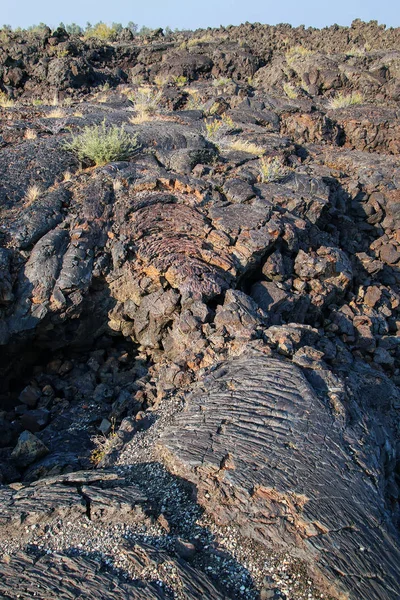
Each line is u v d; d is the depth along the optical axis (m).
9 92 19.47
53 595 3.88
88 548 4.30
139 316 8.17
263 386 5.73
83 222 8.70
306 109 16.25
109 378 8.06
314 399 5.51
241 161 12.16
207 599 3.90
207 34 28.08
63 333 8.28
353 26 26.02
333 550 4.18
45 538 4.39
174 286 8.12
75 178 10.02
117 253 8.34
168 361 7.78
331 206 11.76
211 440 5.18
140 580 4.02
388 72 21.00
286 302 8.48
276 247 9.10
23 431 6.67
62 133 12.67
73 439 6.63
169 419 5.90
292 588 4.03
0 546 4.36
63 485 4.89
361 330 8.83
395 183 13.23
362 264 11.05
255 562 4.23
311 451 4.97
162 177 9.87
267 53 24.25
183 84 20.91
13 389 8.20
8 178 9.78
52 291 7.87
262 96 17.59
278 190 10.85
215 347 6.91
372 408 6.49
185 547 4.31
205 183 10.05
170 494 4.83
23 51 20.59
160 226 8.88
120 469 5.30
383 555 4.23
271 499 4.56
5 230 8.36
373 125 16.05
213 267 8.31
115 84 21.55
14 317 7.68
